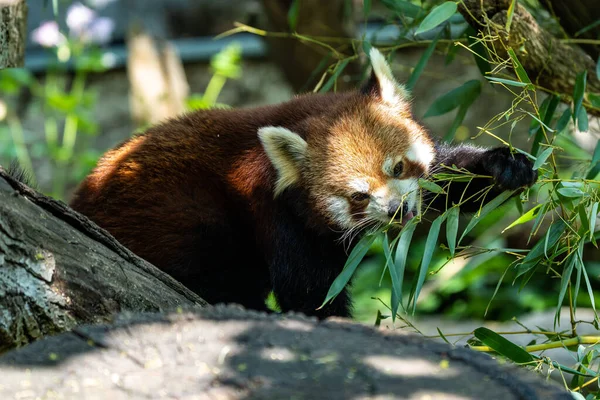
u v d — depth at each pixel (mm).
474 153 8727
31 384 4289
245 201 8969
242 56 22453
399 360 4469
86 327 4793
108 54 21281
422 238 17750
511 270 16703
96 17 21531
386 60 10188
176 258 9000
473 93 9500
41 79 22641
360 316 16406
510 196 8039
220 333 4711
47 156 21828
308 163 8992
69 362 4473
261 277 9719
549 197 7574
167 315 4918
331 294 6953
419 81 20609
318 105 9500
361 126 9000
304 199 8984
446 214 7312
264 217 8945
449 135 9609
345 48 13672
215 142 9188
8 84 19344
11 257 5504
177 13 23109
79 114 18828
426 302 16844
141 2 22844
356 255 7211
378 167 8828
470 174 7926
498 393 4168
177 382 4305
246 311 5027
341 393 4172
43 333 5676
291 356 4484
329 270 9109
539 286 16500
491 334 6910
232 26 23109
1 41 7406
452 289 16750
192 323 4824
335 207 8883
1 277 5426
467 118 20141
